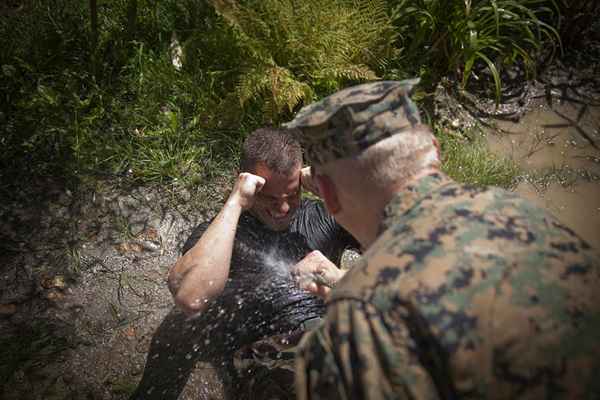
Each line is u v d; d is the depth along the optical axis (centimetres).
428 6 371
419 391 102
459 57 377
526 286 105
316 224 234
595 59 421
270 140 212
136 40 371
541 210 120
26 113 335
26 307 279
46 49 358
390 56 363
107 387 258
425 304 104
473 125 379
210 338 242
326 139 128
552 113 391
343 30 341
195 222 318
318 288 192
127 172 329
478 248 109
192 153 335
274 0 334
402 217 120
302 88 320
